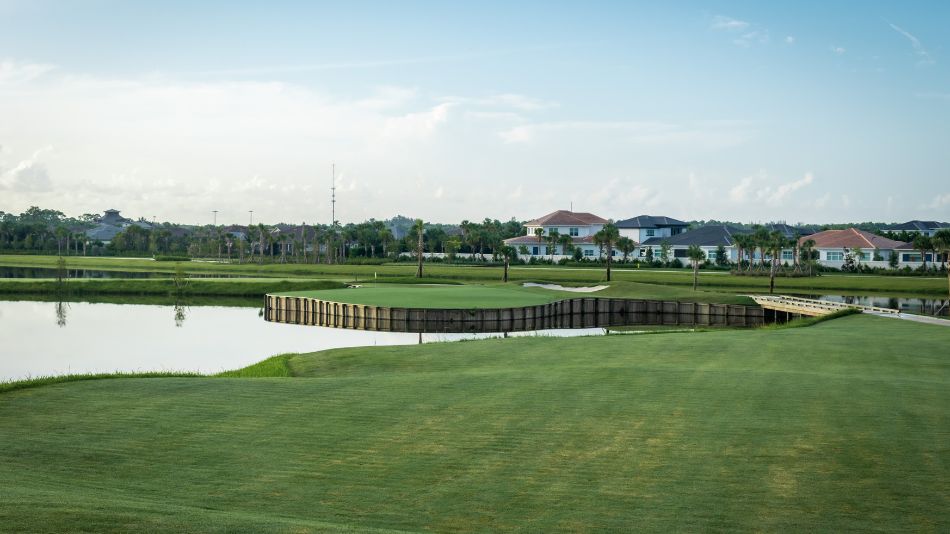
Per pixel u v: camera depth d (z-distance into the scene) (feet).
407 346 151.84
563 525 53.01
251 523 50.49
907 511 54.90
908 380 97.81
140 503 55.01
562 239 570.87
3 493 55.62
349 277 428.15
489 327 246.68
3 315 269.03
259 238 652.07
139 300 329.72
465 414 81.20
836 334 156.35
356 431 75.31
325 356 144.87
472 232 604.08
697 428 75.15
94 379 100.78
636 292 308.81
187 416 80.74
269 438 73.00
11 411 82.53
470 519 54.24
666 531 51.90
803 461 65.26
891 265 482.69
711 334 158.71
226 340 212.64
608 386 94.27
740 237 450.30
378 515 54.90
